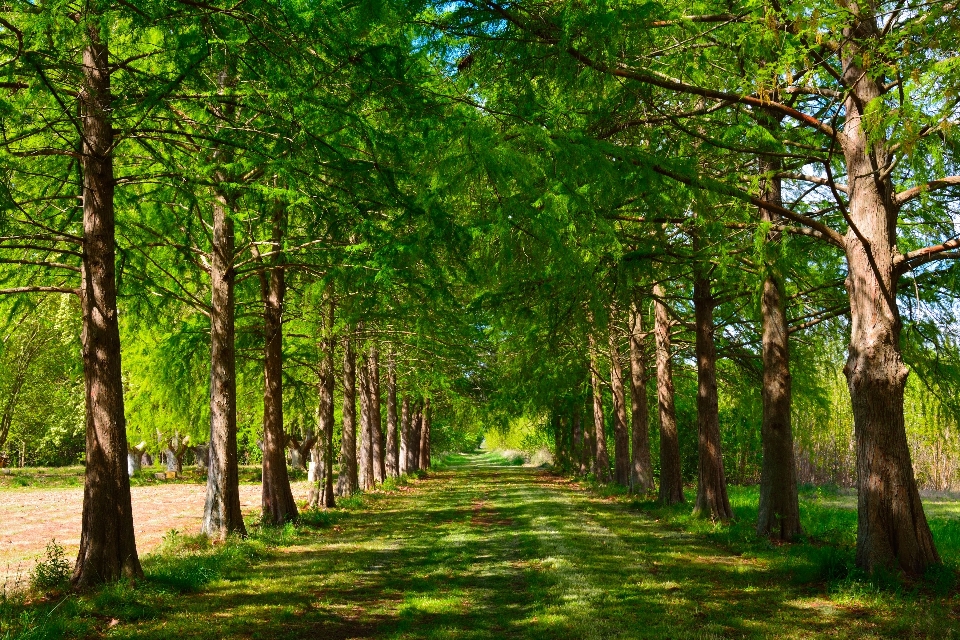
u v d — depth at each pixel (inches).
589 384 1178.0
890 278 334.6
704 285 609.6
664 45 284.4
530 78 259.8
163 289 443.5
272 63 269.0
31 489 1214.9
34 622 251.6
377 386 1190.3
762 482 482.9
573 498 920.3
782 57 236.2
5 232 315.9
